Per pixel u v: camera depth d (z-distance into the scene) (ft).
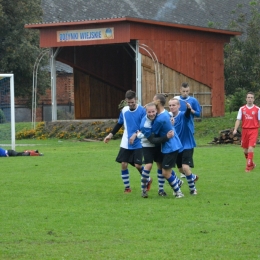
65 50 242.58
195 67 237.25
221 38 247.09
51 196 87.66
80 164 127.85
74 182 101.35
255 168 118.52
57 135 219.61
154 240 62.08
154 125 82.17
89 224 69.21
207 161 130.11
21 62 315.37
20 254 57.52
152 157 85.30
